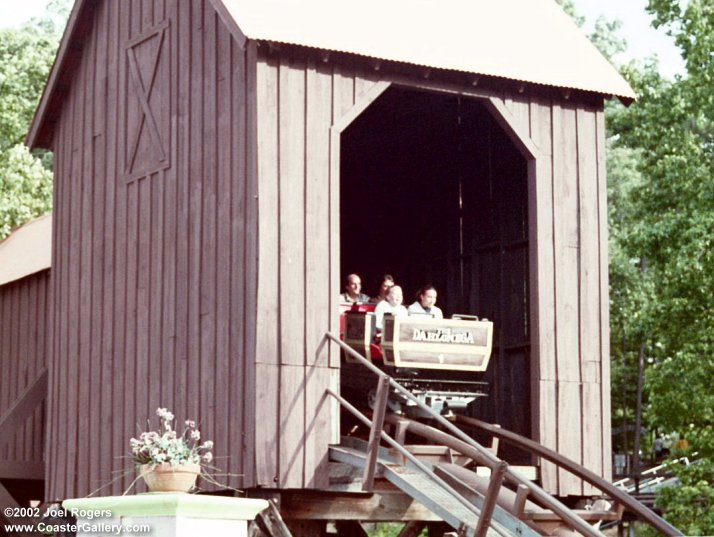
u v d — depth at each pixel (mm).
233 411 15758
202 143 17109
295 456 15375
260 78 15781
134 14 19312
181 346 17156
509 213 19234
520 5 19250
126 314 18703
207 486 16031
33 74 40125
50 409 20844
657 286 29266
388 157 22203
